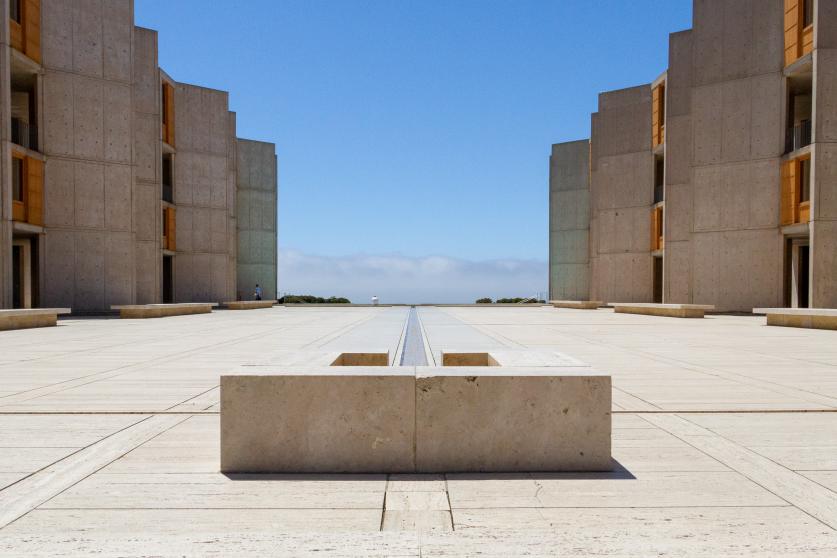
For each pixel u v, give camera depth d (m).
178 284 34.38
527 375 3.67
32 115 24.17
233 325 18.47
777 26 24.81
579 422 3.67
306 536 2.35
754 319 22.05
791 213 24.23
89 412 5.40
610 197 35.56
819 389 6.62
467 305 40.19
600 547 2.29
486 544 2.29
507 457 3.65
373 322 20.00
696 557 2.17
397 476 3.55
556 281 43.12
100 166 25.30
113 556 2.13
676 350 10.75
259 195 42.78
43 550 2.19
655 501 3.14
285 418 3.64
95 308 25.14
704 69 26.61
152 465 3.80
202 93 35.38
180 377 7.46
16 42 22.58
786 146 24.69
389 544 2.27
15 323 16.58
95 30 25.19
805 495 3.25
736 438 4.49
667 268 29.58
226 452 3.64
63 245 24.45
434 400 3.65
